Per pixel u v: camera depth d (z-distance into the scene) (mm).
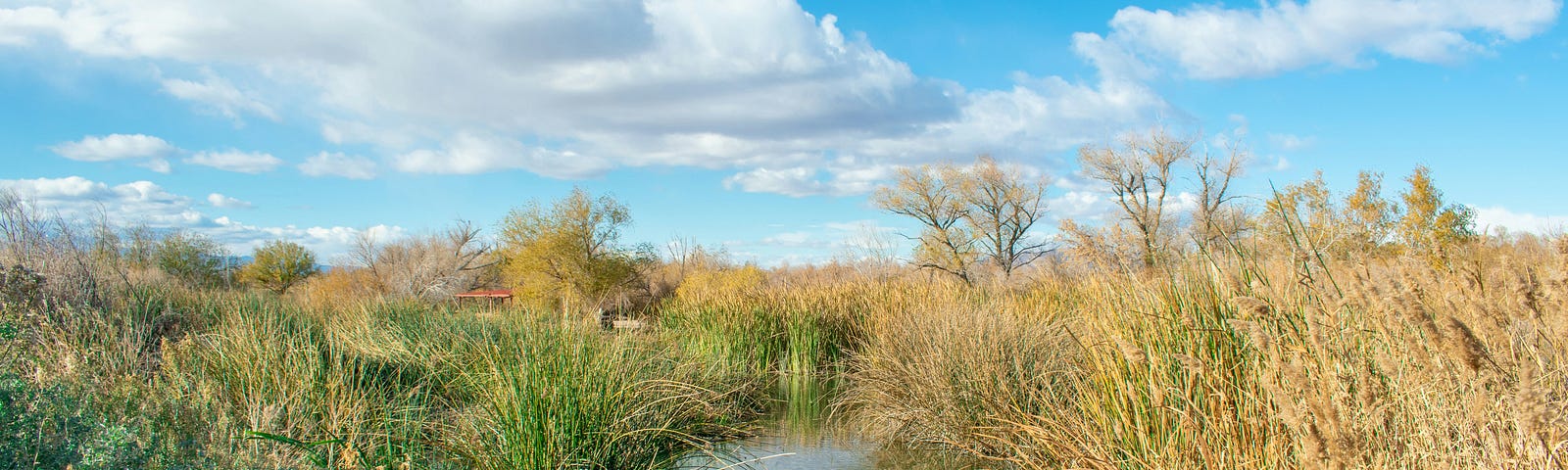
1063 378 6137
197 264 30219
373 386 7367
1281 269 3646
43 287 8430
